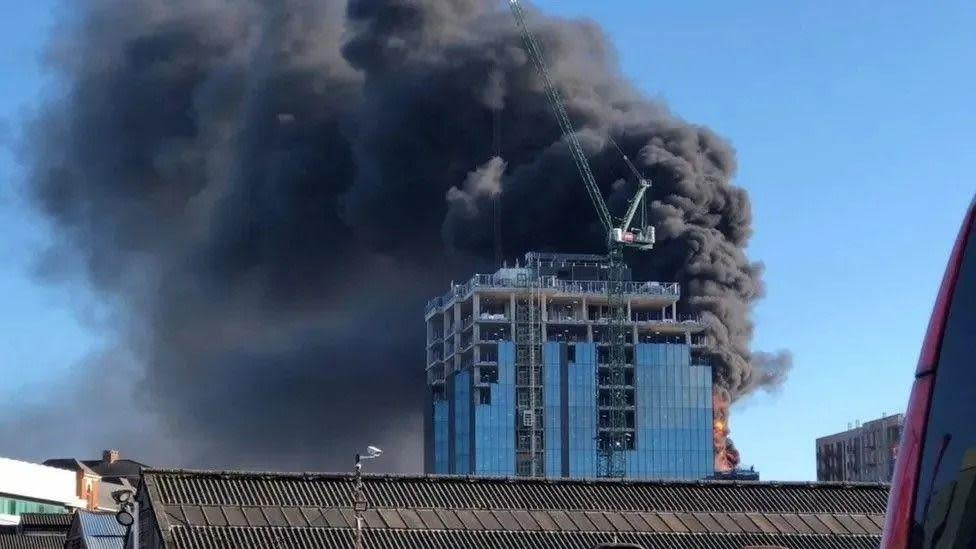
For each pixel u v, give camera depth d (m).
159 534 67.50
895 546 10.95
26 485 168.88
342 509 71.62
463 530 71.69
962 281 11.02
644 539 73.25
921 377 11.19
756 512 77.50
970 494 10.34
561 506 75.38
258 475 73.00
